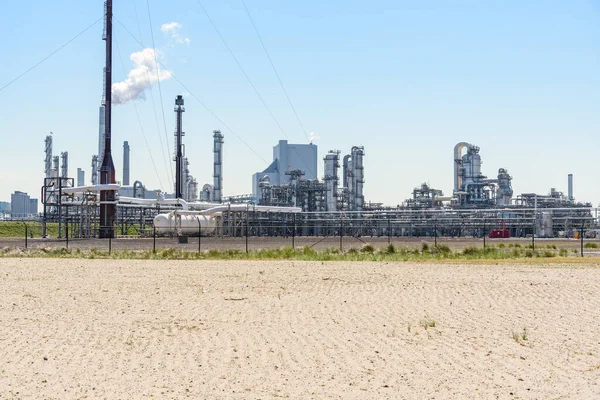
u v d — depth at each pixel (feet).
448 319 62.28
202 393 36.96
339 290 85.20
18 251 171.42
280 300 75.51
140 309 68.33
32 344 50.37
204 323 59.88
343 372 41.88
